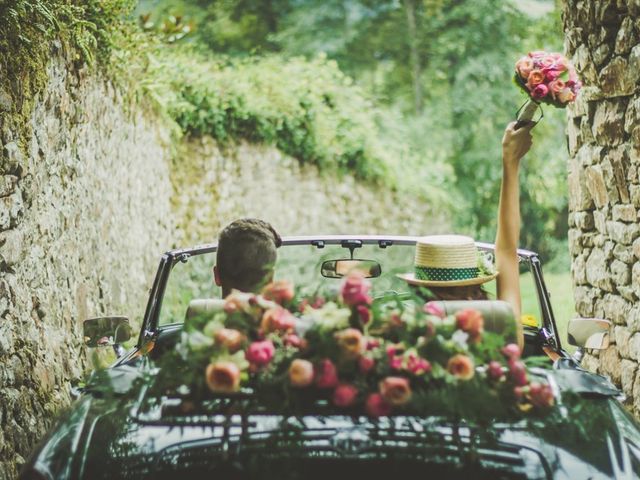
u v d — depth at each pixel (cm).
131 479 277
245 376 272
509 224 365
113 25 836
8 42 526
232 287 339
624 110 579
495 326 327
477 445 279
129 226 952
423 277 361
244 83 1409
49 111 627
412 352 271
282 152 1489
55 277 620
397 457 274
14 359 495
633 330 579
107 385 301
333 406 286
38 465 284
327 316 272
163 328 448
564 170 2534
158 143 1138
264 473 271
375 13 2889
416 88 2845
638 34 549
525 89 362
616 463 280
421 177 1927
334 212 1584
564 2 666
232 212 1362
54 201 634
